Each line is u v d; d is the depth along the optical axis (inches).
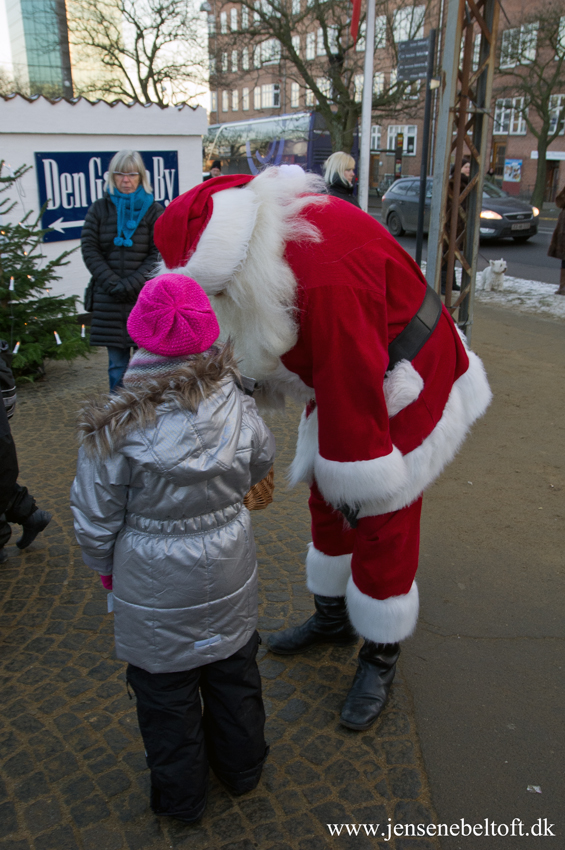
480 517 137.7
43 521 121.3
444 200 188.1
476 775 79.0
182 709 67.0
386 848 70.2
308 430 86.0
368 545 79.5
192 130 287.0
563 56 925.2
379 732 85.4
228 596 65.4
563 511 140.3
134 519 63.4
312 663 98.3
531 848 70.1
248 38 919.0
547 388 214.1
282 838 71.4
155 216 169.2
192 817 71.0
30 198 246.4
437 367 77.6
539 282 390.9
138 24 910.4
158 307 58.7
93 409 60.1
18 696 90.5
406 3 875.4
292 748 83.0
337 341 67.2
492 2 174.1
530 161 1264.8
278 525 133.7
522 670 96.2
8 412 116.4
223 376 60.4
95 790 76.9
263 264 65.9
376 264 69.7
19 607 109.1
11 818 73.4
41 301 215.8
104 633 103.2
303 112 803.4
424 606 110.0
